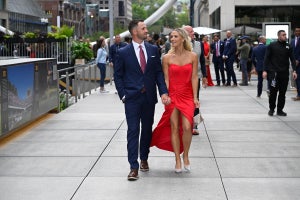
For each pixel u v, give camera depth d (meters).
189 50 7.27
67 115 13.09
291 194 6.34
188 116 7.12
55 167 7.70
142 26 7.03
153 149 8.91
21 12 72.75
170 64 7.25
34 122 11.91
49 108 12.83
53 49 23.64
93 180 6.99
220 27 47.03
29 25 76.62
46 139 9.87
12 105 10.00
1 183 6.87
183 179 7.03
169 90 7.28
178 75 7.21
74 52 24.91
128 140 7.03
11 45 23.44
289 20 44.94
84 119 12.40
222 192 6.43
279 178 7.05
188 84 7.25
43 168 7.64
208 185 6.73
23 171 7.48
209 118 12.46
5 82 9.55
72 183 6.86
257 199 6.15
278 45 12.27
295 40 15.39
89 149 8.95
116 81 7.07
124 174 7.29
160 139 7.41
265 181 6.90
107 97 17.61
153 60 7.05
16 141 9.66
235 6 45.25
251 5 44.94
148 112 7.16
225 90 19.59
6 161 8.09
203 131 10.70
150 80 7.06
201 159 8.19
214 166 7.73
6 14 63.19
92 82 21.70
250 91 19.14
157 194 6.36
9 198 6.24
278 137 9.96
